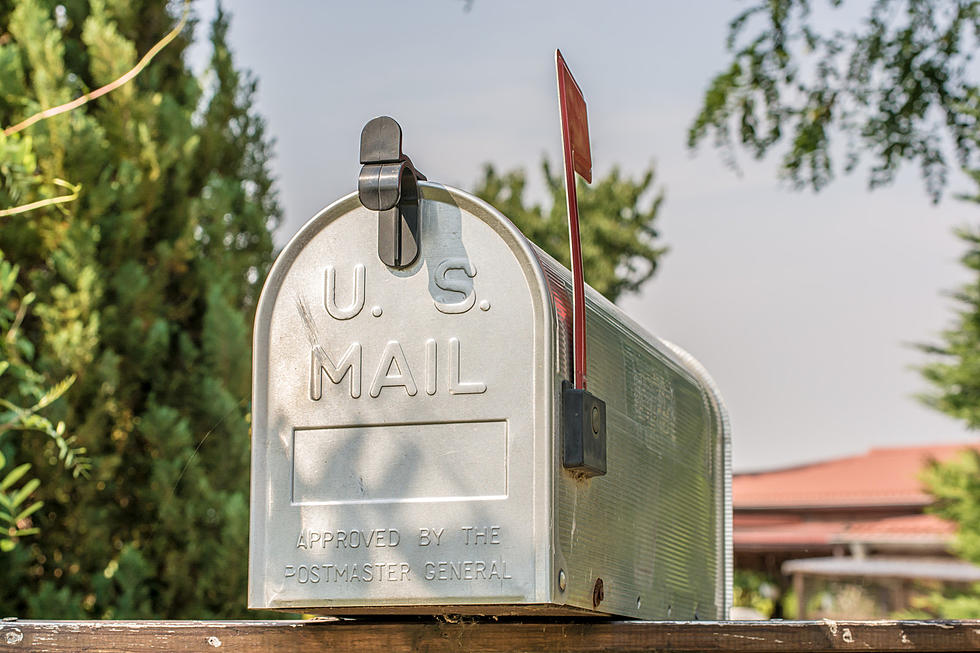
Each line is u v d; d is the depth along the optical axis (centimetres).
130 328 439
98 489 433
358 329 142
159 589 432
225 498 434
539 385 135
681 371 200
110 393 426
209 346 455
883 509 1791
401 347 140
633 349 171
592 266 872
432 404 138
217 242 483
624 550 158
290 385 143
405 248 141
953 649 136
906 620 138
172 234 469
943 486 953
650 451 173
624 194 907
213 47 510
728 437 219
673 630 145
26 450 412
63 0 465
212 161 502
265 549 141
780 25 455
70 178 419
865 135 464
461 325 139
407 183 142
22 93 421
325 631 153
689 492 194
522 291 138
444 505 136
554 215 894
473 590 133
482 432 136
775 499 1872
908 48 447
